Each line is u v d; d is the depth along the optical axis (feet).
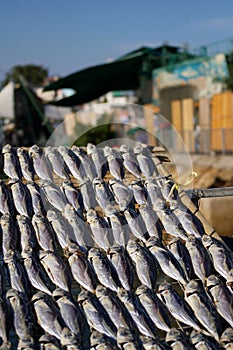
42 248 12.11
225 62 60.13
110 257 11.77
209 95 62.39
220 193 14.35
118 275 11.48
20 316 10.23
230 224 30.42
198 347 10.04
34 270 11.23
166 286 11.12
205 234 12.91
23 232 12.26
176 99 68.49
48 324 10.23
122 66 71.56
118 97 92.79
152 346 9.84
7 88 84.48
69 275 11.39
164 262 11.85
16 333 10.04
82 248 12.32
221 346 10.30
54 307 10.56
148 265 11.64
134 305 10.72
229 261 11.87
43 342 9.82
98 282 11.50
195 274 11.87
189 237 12.46
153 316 10.62
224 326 10.95
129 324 10.46
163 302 11.07
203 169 50.29
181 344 9.88
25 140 84.43
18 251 12.25
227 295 11.09
